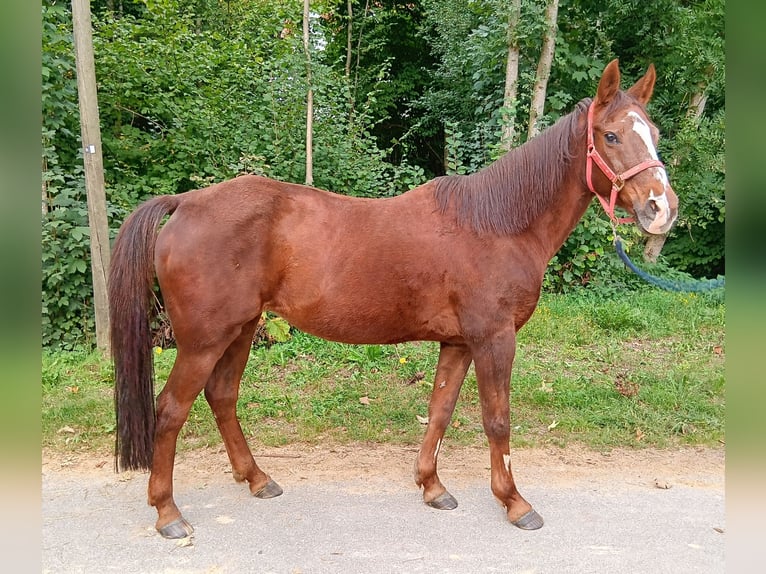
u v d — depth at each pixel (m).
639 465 3.22
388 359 4.80
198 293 2.39
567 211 2.64
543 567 2.25
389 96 11.99
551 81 7.54
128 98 6.51
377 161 6.61
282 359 4.68
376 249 2.52
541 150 2.60
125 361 2.43
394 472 3.16
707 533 2.51
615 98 2.48
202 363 2.46
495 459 2.62
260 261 2.48
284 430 3.67
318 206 2.58
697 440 3.52
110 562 2.27
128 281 2.43
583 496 2.86
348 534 2.50
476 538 2.47
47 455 3.29
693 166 7.24
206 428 3.66
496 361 2.56
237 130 6.17
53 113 5.39
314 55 6.27
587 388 4.23
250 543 2.42
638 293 6.69
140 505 2.76
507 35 6.80
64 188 5.24
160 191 5.98
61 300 5.05
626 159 2.38
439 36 10.75
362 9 12.52
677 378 4.37
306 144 5.86
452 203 2.63
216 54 7.20
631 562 2.29
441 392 2.85
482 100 8.34
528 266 2.58
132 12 9.45
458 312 2.58
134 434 2.45
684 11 7.11
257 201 2.49
